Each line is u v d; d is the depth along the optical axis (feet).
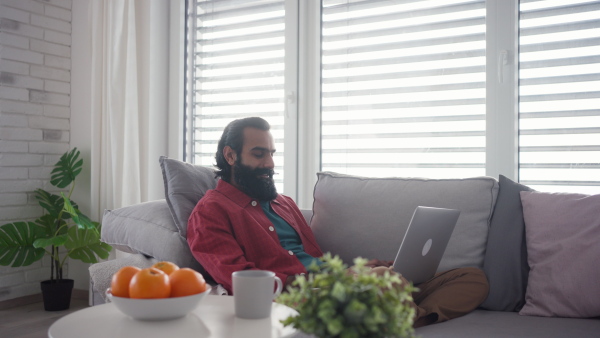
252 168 6.63
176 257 6.38
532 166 8.50
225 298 4.21
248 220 6.30
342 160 9.88
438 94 9.13
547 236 6.15
